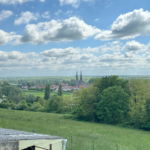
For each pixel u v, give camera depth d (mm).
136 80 78062
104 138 37844
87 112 74938
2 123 47000
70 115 85125
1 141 11672
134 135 45812
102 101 69750
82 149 26312
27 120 61969
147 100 59781
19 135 14953
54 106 113750
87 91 79062
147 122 58844
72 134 38781
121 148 29406
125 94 68812
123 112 66500
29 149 13688
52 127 48250
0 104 120812
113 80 79812
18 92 178500
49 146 14492
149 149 31562
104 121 72312
